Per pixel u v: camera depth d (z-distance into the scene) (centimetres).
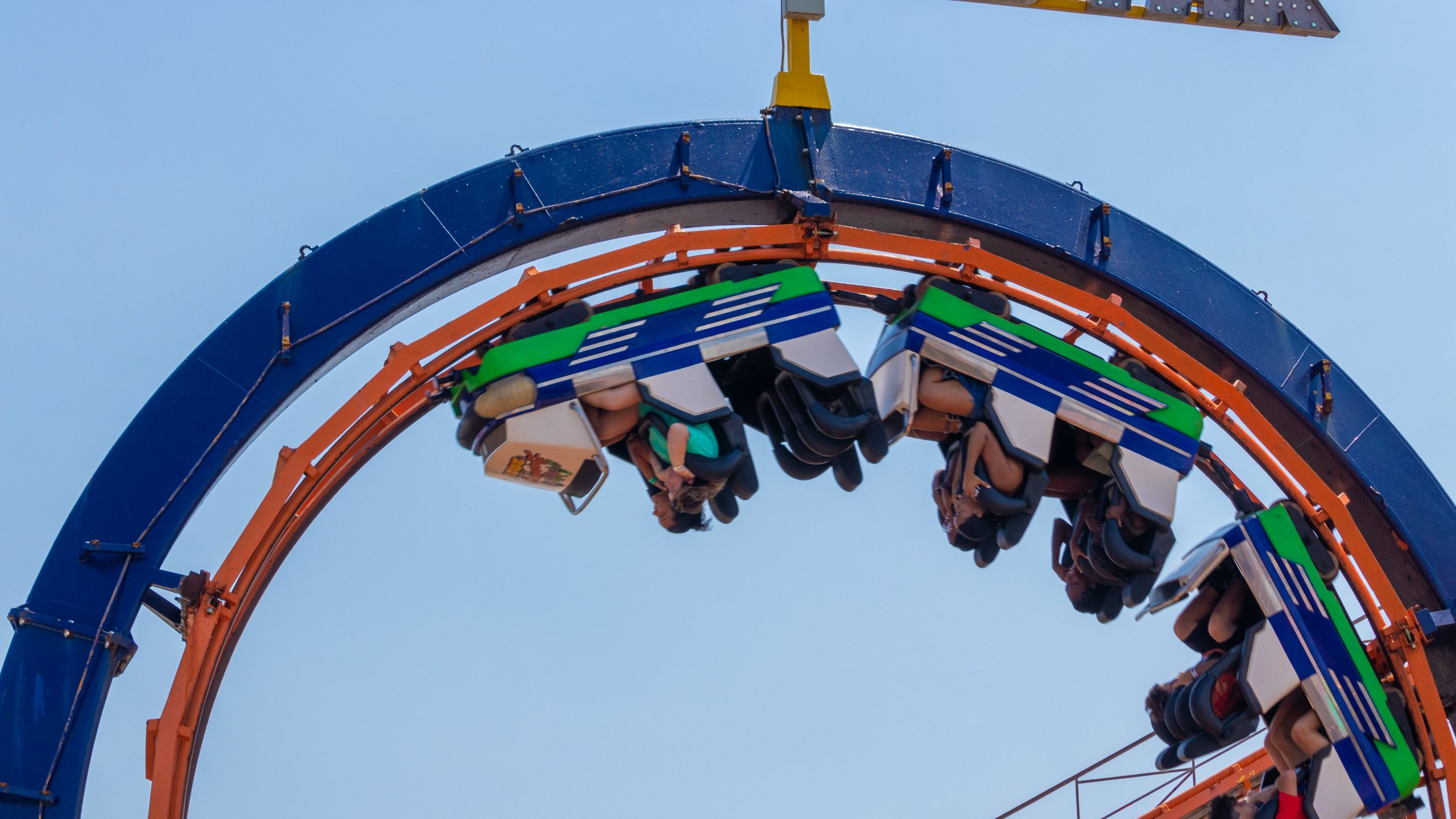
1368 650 1592
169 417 1307
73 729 1227
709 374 1412
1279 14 1666
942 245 1510
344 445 1355
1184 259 1628
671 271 1455
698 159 1491
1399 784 1492
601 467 1391
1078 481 1591
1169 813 1950
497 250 1420
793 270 1459
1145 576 1545
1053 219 1586
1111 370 1544
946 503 1552
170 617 1319
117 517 1276
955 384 1506
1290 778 1510
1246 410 1580
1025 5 1600
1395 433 1658
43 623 1238
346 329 1362
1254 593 1537
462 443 1393
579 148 1462
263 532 1306
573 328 1390
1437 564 1623
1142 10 1633
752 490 1428
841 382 1433
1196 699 1520
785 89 1535
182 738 1251
